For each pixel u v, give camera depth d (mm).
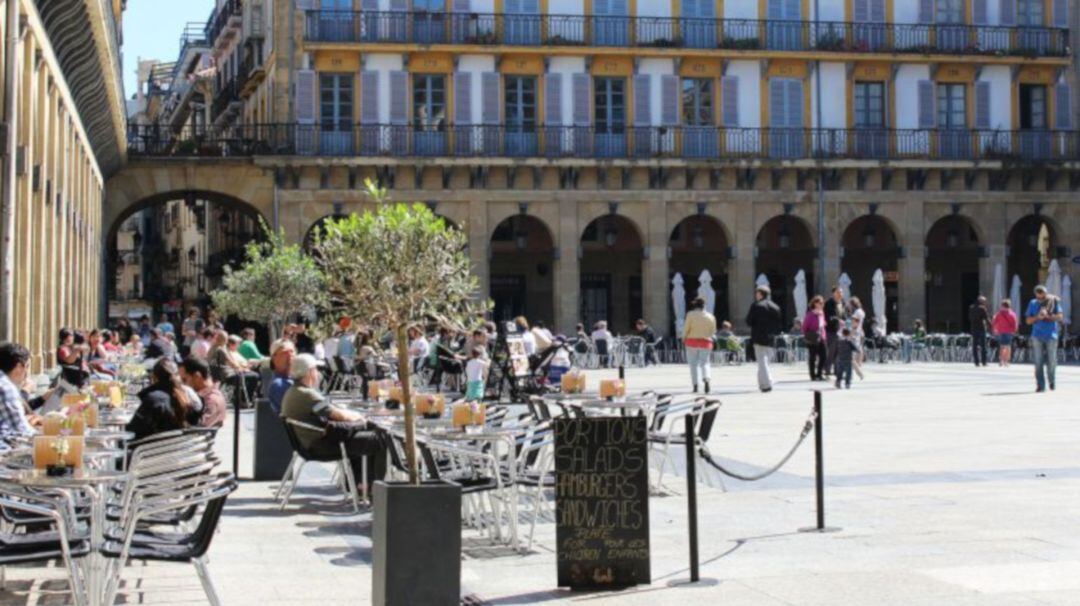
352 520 14375
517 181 50875
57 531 9758
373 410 16969
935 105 53938
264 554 12211
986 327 48094
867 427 23016
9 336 20844
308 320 38812
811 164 52000
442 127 50562
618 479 10445
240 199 49750
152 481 9164
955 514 13578
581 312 55906
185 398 14141
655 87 52094
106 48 32469
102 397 18969
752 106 52750
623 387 17672
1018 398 29500
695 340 31359
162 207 103688
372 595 9391
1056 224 54219
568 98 51531
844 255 56469
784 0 53156
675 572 10914
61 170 32156
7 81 21094
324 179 49719
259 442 18000
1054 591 9969
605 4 51969
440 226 10344
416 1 50812
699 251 56312
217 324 38156
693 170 51750
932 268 57344
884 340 49438
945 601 9695
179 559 9094
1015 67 54281
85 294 40812
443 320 10328
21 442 12891
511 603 9914
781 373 41844
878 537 12344
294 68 50062
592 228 55750
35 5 24750
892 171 52812
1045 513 13555
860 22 53312
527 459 14289
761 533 12695
